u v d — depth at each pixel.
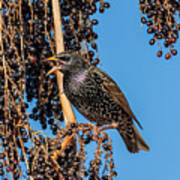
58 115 8.09
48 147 7.23
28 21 8.00
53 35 8.37
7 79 7.31
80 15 8.36
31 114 7.96
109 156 6.96
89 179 6.87
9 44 7.70
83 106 10.33
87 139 7.10
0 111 7.38
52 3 8.33
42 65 8.01
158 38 8.23
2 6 7.93
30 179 6.95
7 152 7.18
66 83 9.91
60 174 6.90
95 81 10.18
